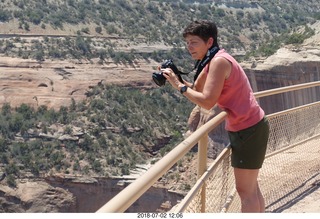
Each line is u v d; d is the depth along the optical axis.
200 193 5.66
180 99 77.38
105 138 66.50
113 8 112.38
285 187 9.98
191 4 123.25
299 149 12.02
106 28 105.69
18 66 85.31
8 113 73.69
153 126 69.75
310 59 50.56
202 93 5.33
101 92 79.31
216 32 5.50
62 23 103.75
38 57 88.81
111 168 61.28
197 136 4.93
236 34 115.19
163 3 119.00
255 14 123.06
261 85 52.62
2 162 62.25
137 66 93.75
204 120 6.56
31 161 61.72
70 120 69.88
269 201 9.42
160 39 106.12
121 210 3.27
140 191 3.48
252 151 5.79
